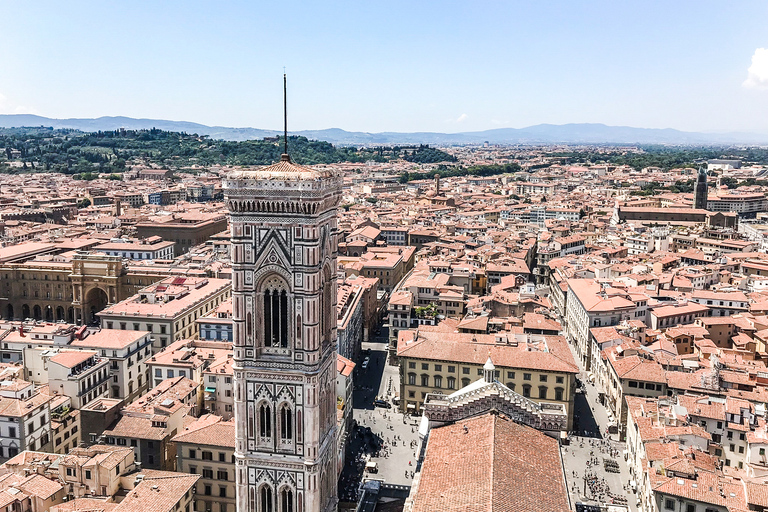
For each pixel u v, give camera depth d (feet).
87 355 574.97
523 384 595.88
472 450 287.69
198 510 465.47
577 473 518.78
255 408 292.40
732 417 510.17
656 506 416.87
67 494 422.41
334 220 307.99
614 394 628.69
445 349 627.87
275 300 284.20
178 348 640.99
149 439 478.18
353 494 472.03
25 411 481.05
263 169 277.64
